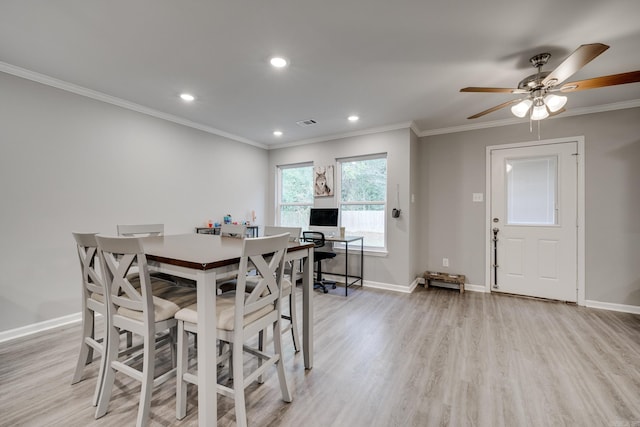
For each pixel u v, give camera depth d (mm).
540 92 2301
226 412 1596
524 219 3729
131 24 1896
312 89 2914
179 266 1385
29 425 1488
